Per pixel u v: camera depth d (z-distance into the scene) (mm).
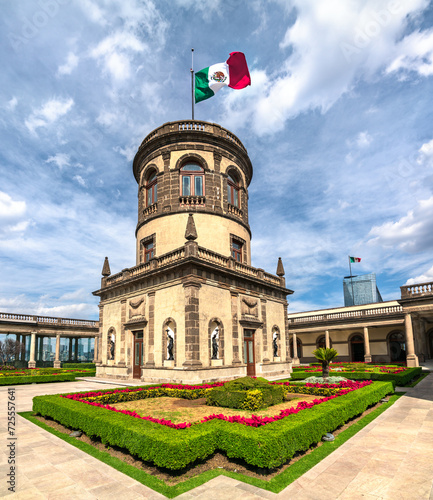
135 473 8102
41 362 55438
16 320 47188
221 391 14438
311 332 52531
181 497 6816
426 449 9469
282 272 33500
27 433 11883
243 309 26750
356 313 49500
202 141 30266
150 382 23719
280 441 8094
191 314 21641
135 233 33312
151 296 25219
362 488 7113
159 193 29875
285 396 15398
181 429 9133
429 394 19000
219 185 29953
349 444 9977
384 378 23281
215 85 29906
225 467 8383
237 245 31438
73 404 13133
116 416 10758
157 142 30703
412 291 33469
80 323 54719
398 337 47312
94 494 7020
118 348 28609
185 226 28234
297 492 6961
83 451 9805
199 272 22797
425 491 6949
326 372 21078
